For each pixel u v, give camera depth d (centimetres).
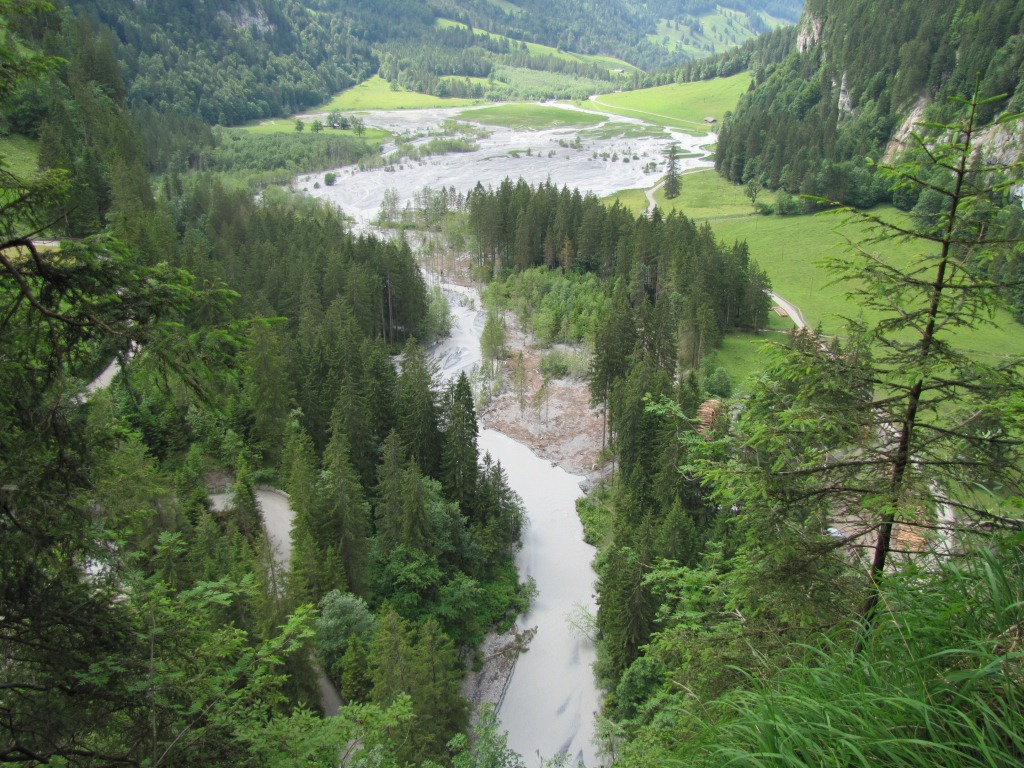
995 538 834
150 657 1049
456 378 9431
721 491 1298
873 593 1049
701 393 7350
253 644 3284
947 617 773
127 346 966
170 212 11119
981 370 1036
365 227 16488
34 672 985
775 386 1304
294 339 7631
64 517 955
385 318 10331
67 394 961
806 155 18238
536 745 4175
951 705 677
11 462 893
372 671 3303
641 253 11088
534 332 10725
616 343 7631
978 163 1040
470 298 12581
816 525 1216
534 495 6888
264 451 5703
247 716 1334
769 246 15088
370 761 1714
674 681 1253
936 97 16975
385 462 5041
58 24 13275
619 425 6384
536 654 4850
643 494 5428
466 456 5722
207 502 4809
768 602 1195
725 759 718
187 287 1016
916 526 1052
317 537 4256
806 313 11238
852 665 789
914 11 19888
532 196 13738
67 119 10156
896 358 1129
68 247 957
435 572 4675
